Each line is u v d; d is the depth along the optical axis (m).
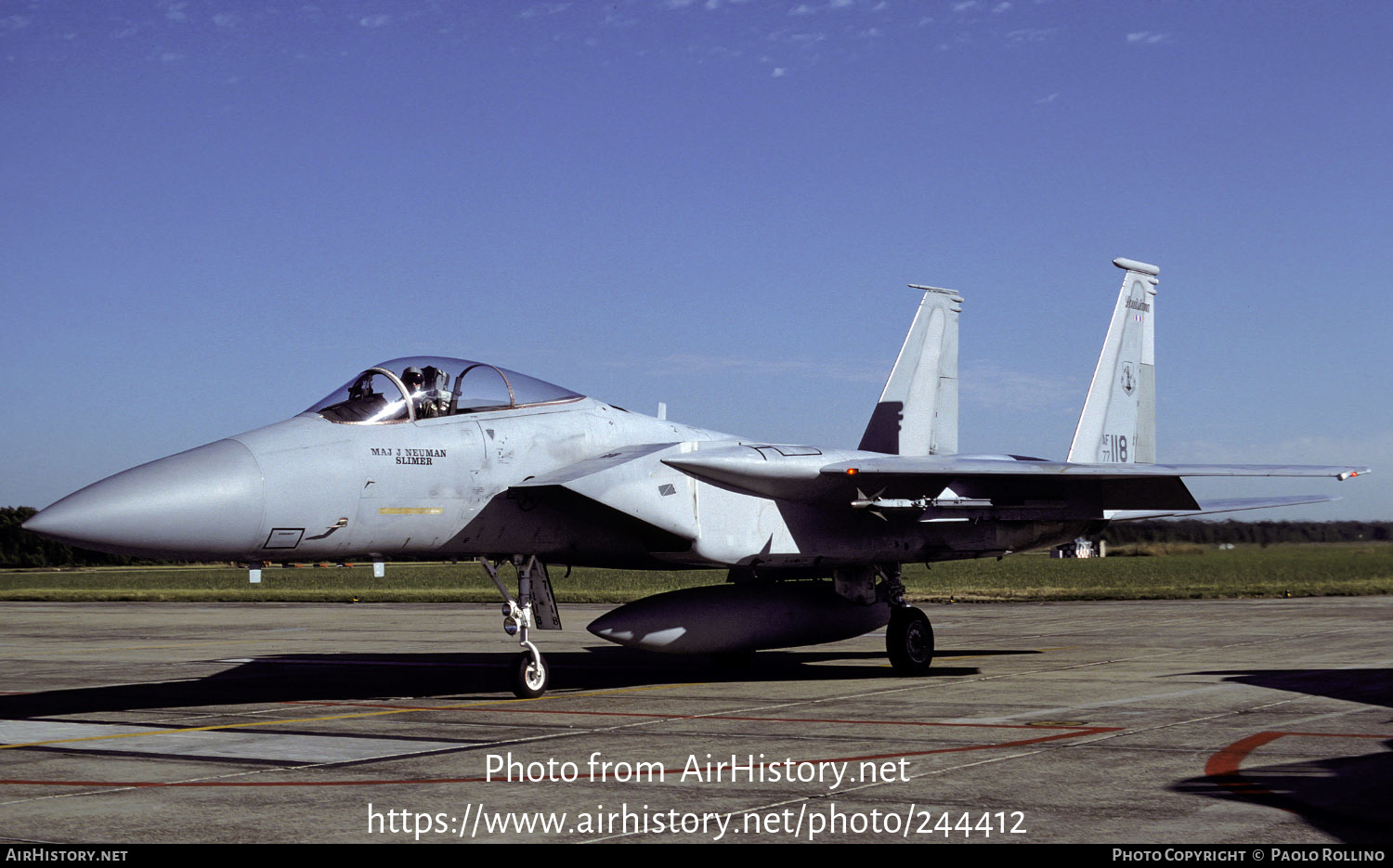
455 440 10.91
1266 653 14.92
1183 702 10.16
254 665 15.73
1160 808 5.98
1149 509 14.48
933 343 16.41
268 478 9.66
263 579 65.81
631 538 12.38
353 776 7.17
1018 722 9.08
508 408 11.54
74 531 8.78
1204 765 7.14
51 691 12.63
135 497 9.07
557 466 11.60
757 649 13.07
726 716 9.71
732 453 12.02
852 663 14.97
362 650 18.34
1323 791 6.35
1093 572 50.06
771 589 13.45
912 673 13.18
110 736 9.03
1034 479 12.83
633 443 12.38
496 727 9.30
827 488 12.31
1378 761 7.20
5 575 81.88
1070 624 21.41
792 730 8.84
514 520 11.33
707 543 11.93
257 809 6.25
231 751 8.22
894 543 13.54
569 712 10.19
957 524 14.01
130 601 40.22
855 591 13.84
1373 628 19.17
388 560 11.23
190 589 49.09
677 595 13.01
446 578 64.12
